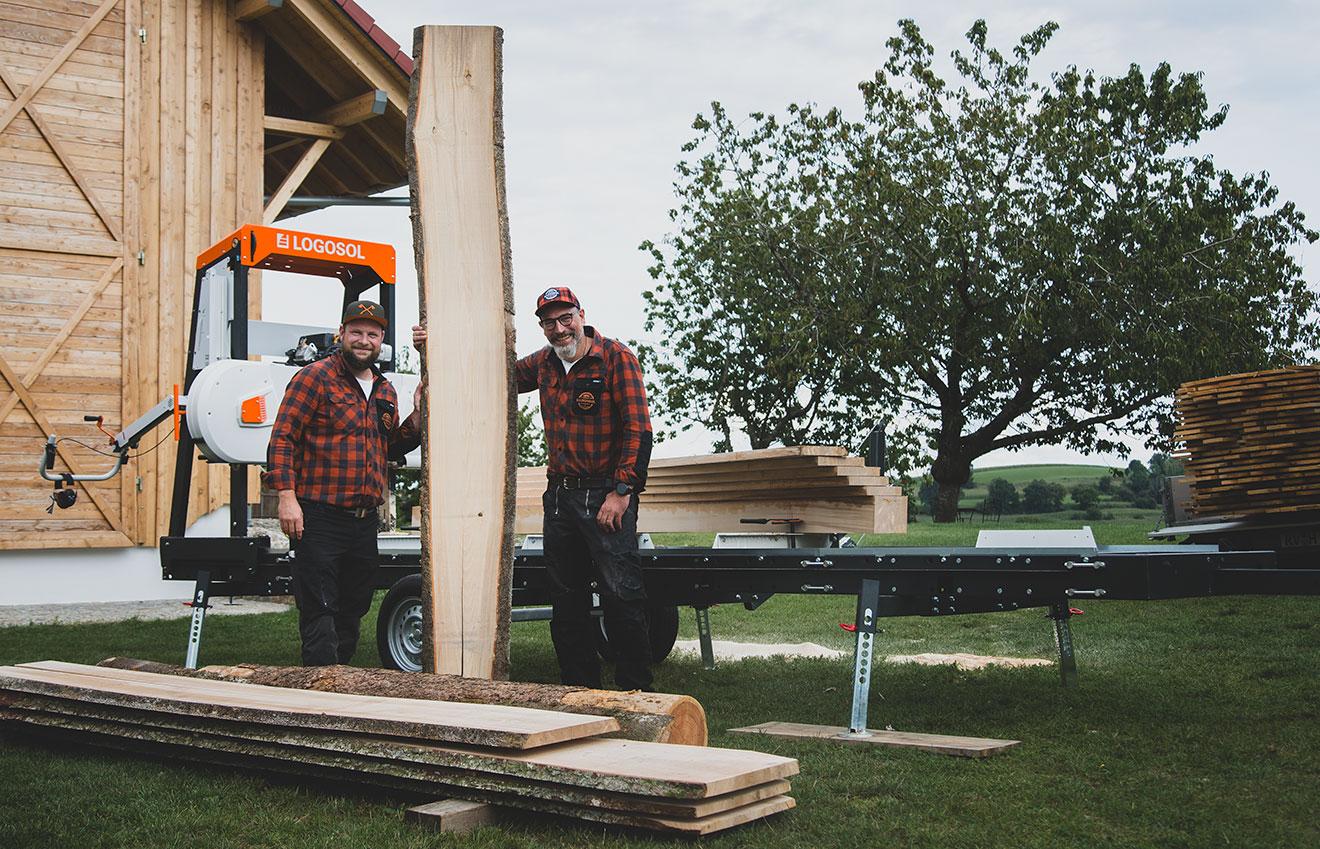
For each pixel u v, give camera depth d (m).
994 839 3.24
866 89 32.91
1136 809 3.51
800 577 5.18
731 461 6.17
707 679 6.43
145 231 12.34
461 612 5.12
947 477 34.25
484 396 5.24
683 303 36.16
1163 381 28.69
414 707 3.87
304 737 3.82
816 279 32.47
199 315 7.66
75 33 12.06
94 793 3.79
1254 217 31.88
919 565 4.82
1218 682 5.77
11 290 11.59
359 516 5.40
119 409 12.07
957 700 5.49
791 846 3.17
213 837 3.29
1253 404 7.25
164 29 12.59
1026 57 32.84
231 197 12.93
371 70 13.27
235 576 6.65
